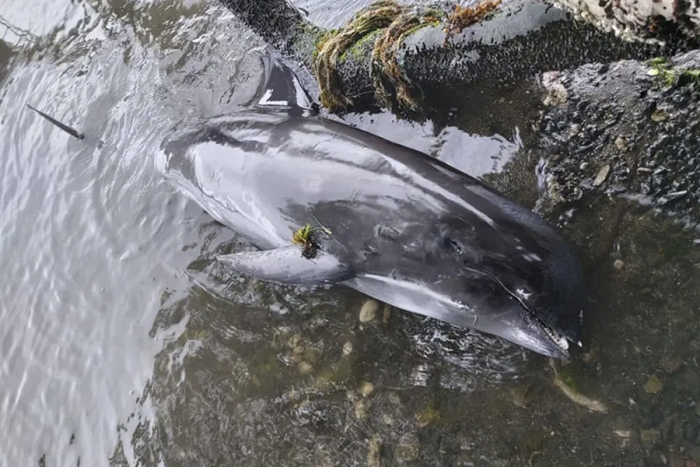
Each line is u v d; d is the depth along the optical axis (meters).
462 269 3.65
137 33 7.08
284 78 5.43
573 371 3.80
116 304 5.62
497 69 4.41
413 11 4.69
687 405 3.51
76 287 5.88
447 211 3.72
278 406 4.59
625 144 4.14
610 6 3.31
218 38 6.36
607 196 4.10
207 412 4.83
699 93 3.96
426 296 3.87
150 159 6.14
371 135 4.37
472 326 3.84
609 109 4.24
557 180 4.26
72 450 5.21
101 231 6.02
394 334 4.42
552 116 4.42
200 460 4.71
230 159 4.70
